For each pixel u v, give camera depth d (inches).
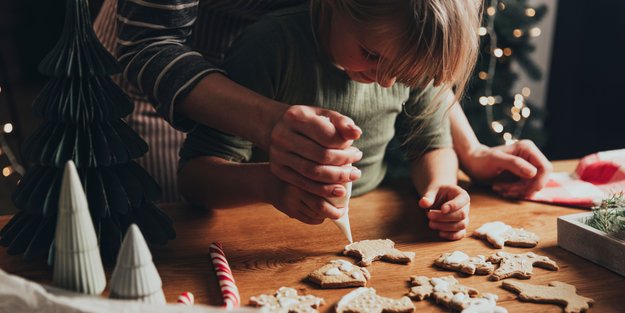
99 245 33.4
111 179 33.4
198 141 42.9
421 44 33.4
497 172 47.8
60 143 31.7
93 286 26.7
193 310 24.0
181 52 37.1
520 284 32.3
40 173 33.2
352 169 34.7
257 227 40.1
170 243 37.5
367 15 33.6
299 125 33.2
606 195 45.3
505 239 38.1
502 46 97.5
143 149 34.1
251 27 44.1
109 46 54.5
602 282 33.3
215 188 40.5
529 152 47.1
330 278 32.6
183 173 43.1
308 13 44.1
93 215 33.1
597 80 116.0
